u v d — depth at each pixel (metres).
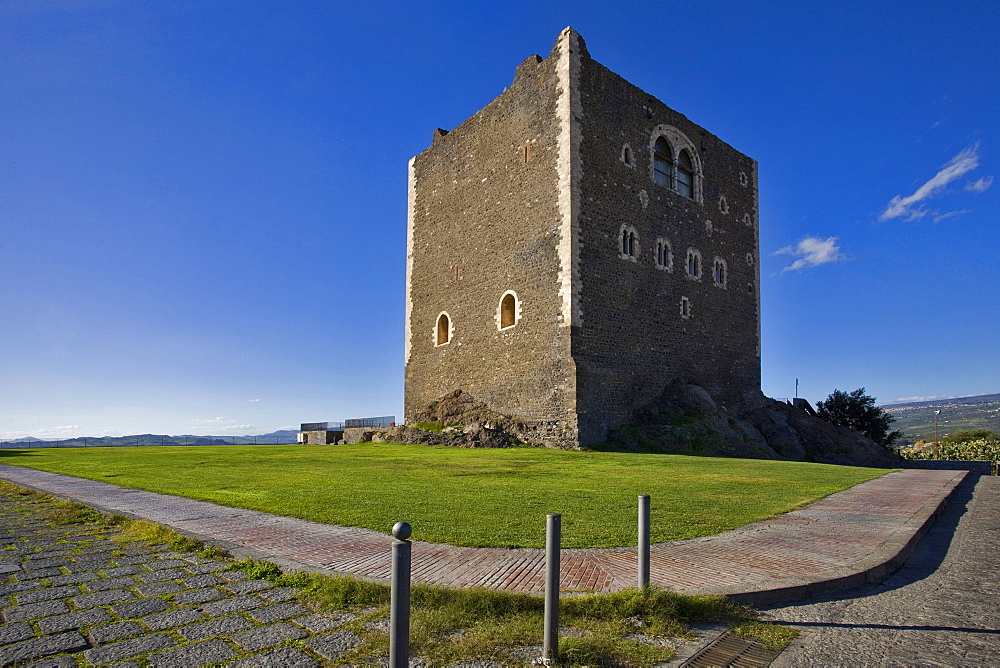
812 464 24.47
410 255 41.00
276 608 6.23
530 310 31.64
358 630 5.66
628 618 6.10
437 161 39.41
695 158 38.12
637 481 16.31
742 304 40.03
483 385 34.03
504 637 5.53
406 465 20.33
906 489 15.86
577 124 31.16
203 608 6.23
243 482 15.69
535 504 12.13
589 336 30.14
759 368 40.72
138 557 8.18
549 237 31.14
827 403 45.38
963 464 34.41
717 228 38.94
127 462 22.39
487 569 7.54
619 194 32.78
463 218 36.81
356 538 9.14
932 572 8.32
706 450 29.72
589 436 28.88
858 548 8.90
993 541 10.33
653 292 33.84
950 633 6.03
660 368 33.56
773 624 6.23
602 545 8.78
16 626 5.71
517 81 34.06
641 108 34.94
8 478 17.22
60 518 10.90
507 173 34.06
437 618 5.87
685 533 9.69
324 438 41.62
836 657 5.46
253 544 8.77
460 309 36.31
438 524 10.06
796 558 8.29
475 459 22.55
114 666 4.88
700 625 6.14
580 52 31.95
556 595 5.19
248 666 4.92
